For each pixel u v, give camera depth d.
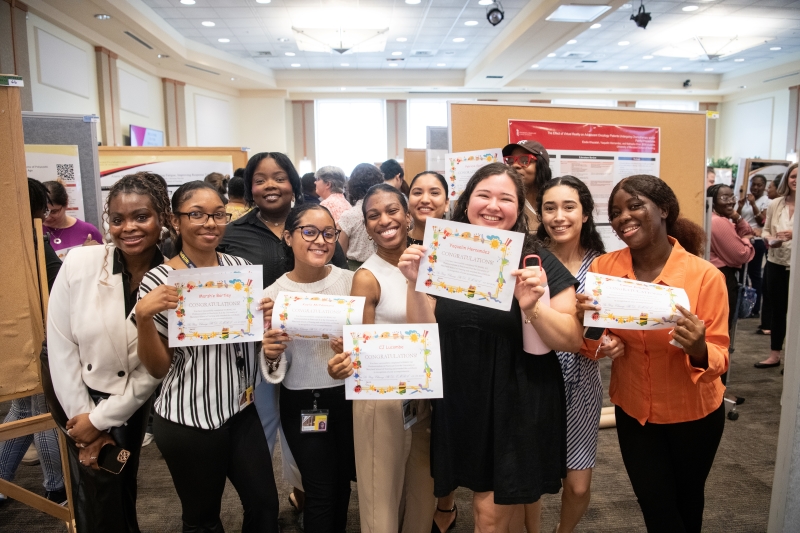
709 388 1.50
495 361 1.38
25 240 1.78
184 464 1.52
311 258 1.62
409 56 11.75
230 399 1.54
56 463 2.30
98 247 1.60
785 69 12.01
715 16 8.95
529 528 1.83
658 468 1.53
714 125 15.09
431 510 1.71
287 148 13.97
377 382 1.41
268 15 8.70
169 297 1.41
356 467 1.59
